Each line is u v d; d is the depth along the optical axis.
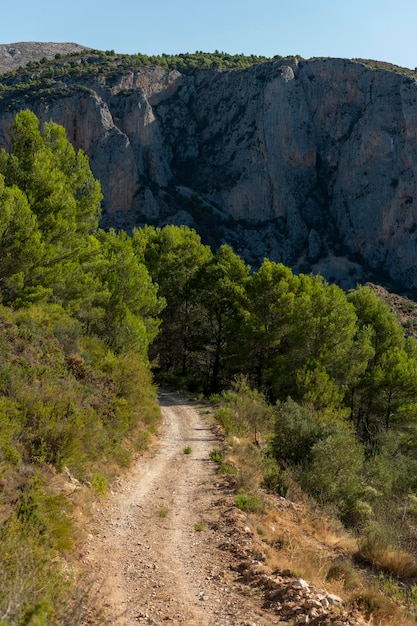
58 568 7.36
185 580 8.30
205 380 46.53
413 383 32.53
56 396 13.26
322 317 34.34
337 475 16.45
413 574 10.78
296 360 34.59
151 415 22.55
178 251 48.47
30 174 23.06
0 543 6.75
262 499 13.48
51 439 11.72
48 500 9.45
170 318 46.75
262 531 10.95
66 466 11.75
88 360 19.48
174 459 17.94
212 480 15.27
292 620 6.96
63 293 25.27
